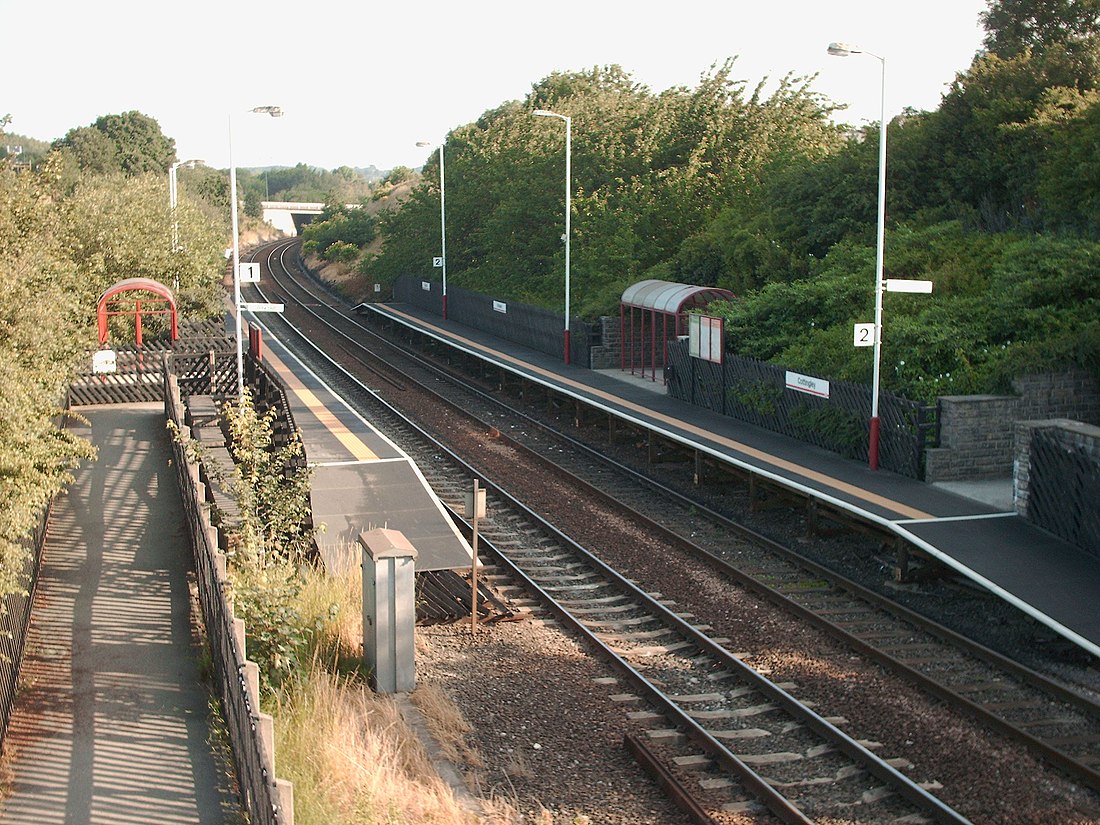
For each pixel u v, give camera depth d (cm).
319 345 5728
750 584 2034
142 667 1423
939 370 2722
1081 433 1989
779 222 4053
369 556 1548
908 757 1359
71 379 2636
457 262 6425
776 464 2586
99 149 11525
